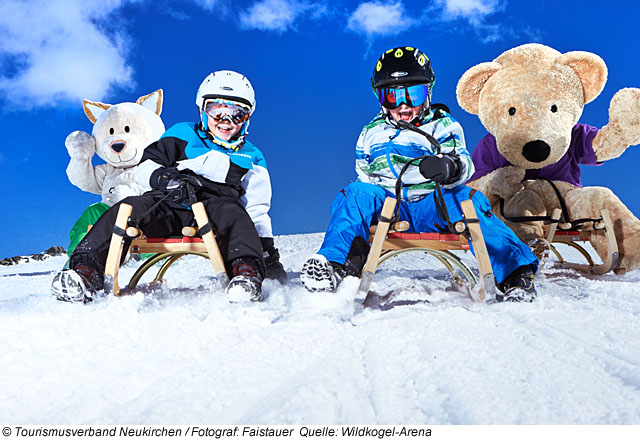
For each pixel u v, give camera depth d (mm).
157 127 6375
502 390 1536
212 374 1693
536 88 4543
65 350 1939
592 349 1938
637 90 4730
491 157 4832
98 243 2961
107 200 6102
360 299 2736
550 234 4371
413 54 3215
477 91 4863
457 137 3242
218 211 3250
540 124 4473
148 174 3551
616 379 1644
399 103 3225
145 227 3279
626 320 2422
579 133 4887
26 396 1604
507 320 2373
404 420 1365
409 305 2822
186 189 3320
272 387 1604
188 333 2158
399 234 2932
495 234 2986
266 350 1928
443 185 3127
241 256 3082
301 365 1790
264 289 3309
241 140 3758
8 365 1815
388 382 1617
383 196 3051
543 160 4508
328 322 2338
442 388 1565
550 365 1736
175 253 3352
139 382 1669
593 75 4633
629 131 4707
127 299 2818
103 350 1953
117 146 6070
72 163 6270
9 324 2262
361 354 1899
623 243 4406
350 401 1482
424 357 1831
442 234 2959
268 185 3873
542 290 3365
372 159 3369
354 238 2891
